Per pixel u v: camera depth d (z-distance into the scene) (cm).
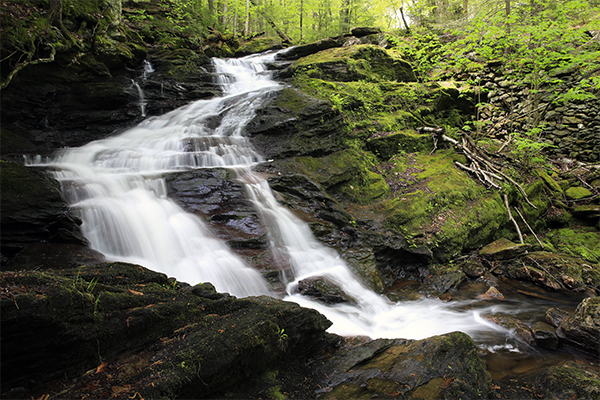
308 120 916
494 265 794
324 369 363
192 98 1141
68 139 906
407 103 1238
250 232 611
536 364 448
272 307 348
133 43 1144
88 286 278
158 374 248
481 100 1476
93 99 956
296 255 613
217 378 272
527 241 936
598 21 1111
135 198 605
